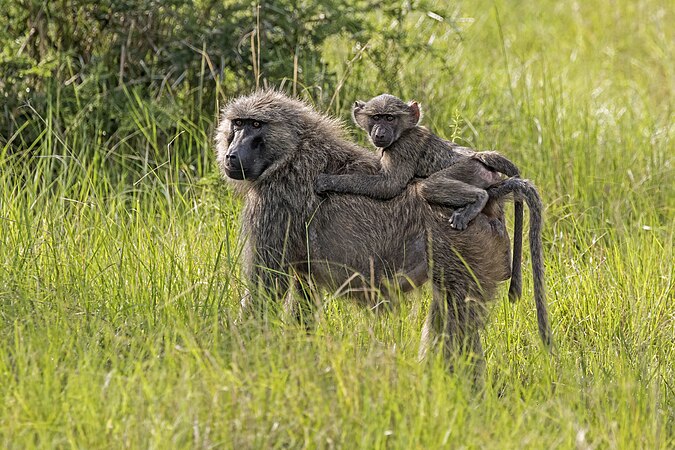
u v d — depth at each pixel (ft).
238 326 31.07
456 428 25.91
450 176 31.78
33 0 47.44
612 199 46.91
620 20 78.64
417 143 32.86
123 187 41.78
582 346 34.17
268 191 33.22
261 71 47.62
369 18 57.62
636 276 38.52
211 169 44.19
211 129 45.57
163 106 46.32
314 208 32.89
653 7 80.53
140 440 24.85
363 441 25.07
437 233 31.81
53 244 35.14
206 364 27.94
